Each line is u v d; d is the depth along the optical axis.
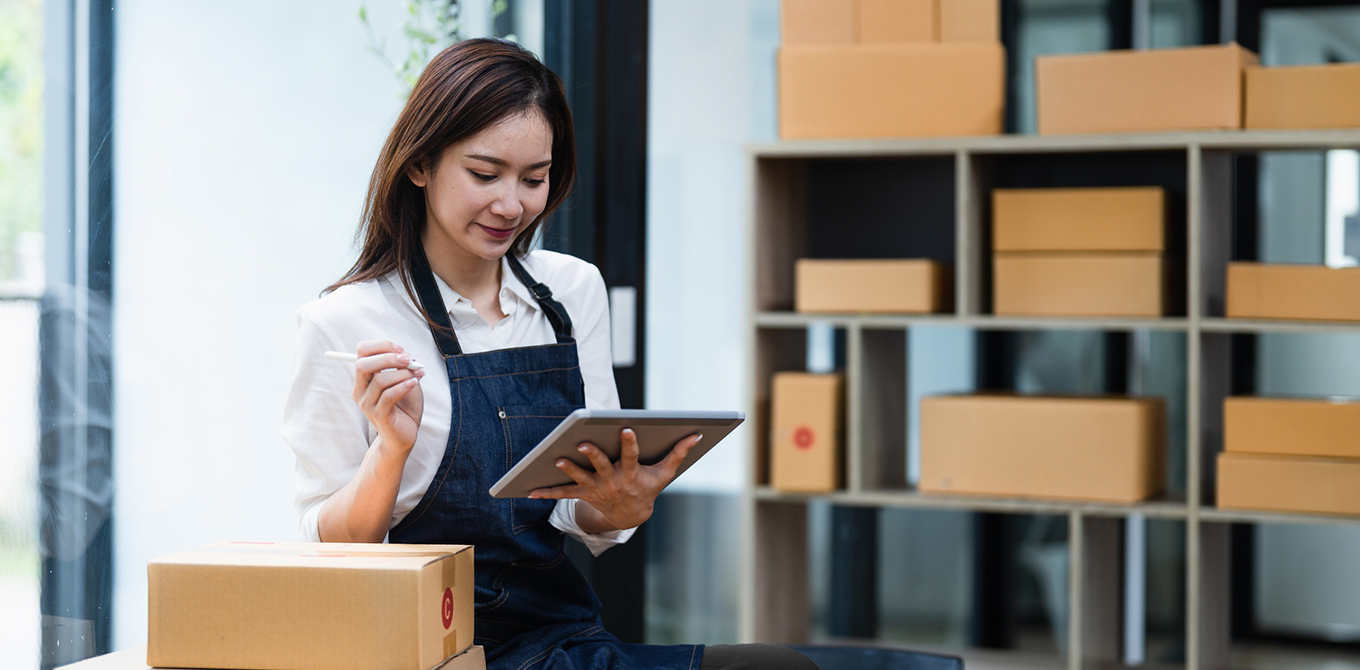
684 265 2.97
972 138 2.67
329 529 1.41
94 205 1.64
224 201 1.82
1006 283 2.71
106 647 1.67
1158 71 2.59
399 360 1.33
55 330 1.59
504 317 1.58
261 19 1.86
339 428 1.45
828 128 2.77
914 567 3.46
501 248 1.48
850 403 2.75
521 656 1.42
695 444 1.41
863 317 2.74
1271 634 3.55
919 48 2.72
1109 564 3.07
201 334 1.79
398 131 1.46
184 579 1.23
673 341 2.94
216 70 1.80
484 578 1.48
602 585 2.58
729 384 3.17
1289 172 3.46
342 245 2.01
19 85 1.54
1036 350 3.41
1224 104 2.56
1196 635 2.60
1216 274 2.80
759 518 2.85
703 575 3.10
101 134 1.64
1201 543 2.64
